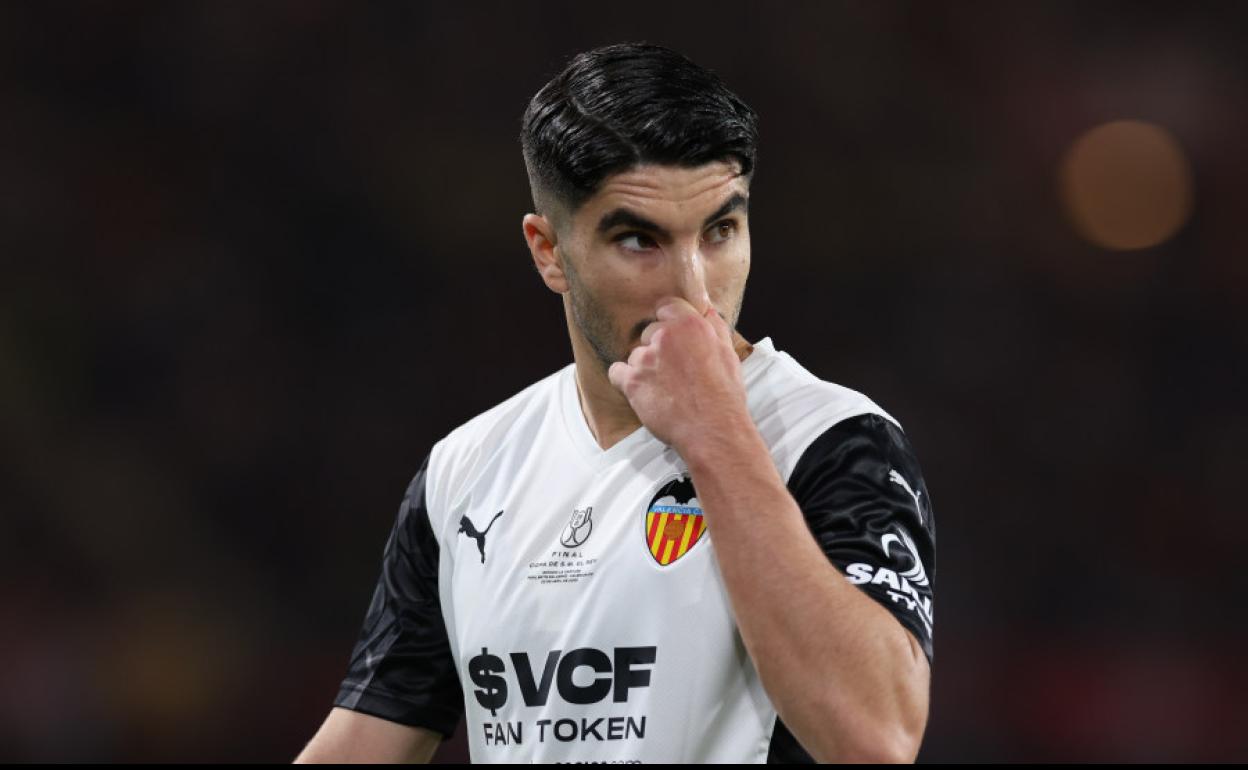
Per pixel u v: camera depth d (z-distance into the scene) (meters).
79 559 42.38
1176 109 55.19
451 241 49.12
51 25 47.69
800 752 7.81
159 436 44.91
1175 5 55.03
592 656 8.02
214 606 42.66
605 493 8.41
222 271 47.44
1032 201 54.09
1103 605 45.25
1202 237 54.56
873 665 6.85
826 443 8.05
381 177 49.22
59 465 43.47
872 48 53.19
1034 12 54.28
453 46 50.31
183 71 48.56
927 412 50.06
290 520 45.06
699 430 7.46
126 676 39.03
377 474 46.34
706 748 7.80
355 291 48.31
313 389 46.97
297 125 49.12
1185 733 37.94
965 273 52.50
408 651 9.13
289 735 38.69
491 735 8.39
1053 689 39.44
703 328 7.69
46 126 47.47
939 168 53.28
